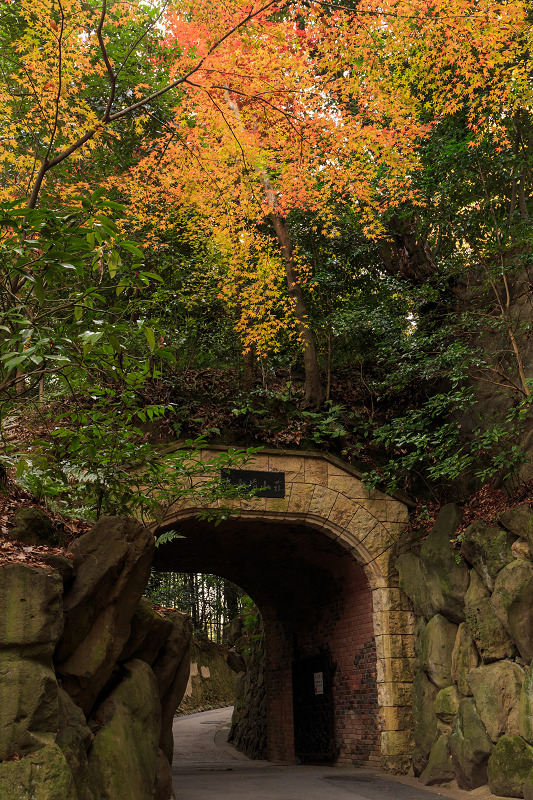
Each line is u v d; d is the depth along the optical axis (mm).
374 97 10508
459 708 9594
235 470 11578
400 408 13383
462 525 10617
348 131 10086
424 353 11641
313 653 14586
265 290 12844
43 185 10641
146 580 6488
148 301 5328
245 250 12125
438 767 9688
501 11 9008
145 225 12508
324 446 12453
